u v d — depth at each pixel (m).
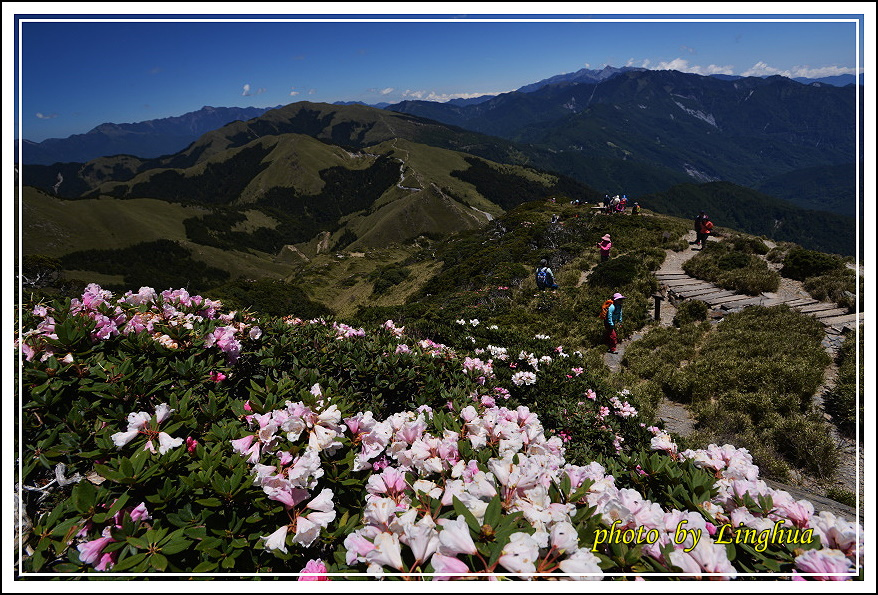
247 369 4.06
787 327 12.34
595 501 2.04
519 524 1.79
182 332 3.42
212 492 2.06
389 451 2.34
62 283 9.86
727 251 21.09
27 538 2.08
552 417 6.29
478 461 2.32
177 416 2.44
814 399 9.05
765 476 6.89
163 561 1.73
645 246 24.59
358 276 90.62
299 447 2.17
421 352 5.51
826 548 1.83
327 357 4.45
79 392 2.77
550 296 19.02
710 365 10.70
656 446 3.14
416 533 1.62
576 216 37.12
